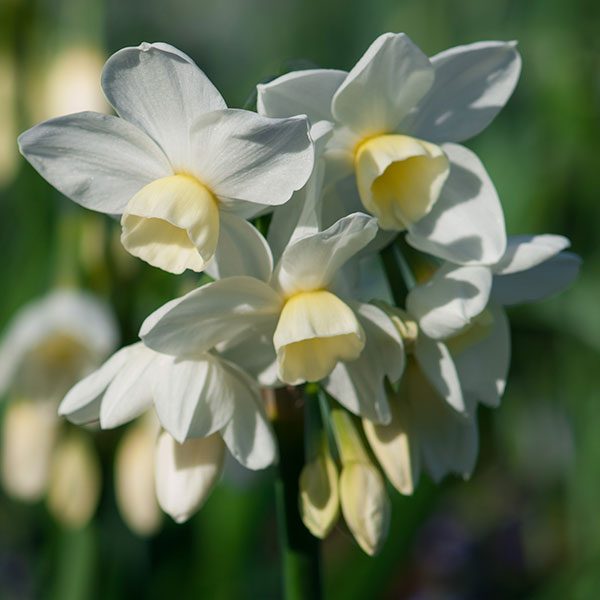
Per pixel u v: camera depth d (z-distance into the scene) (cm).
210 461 38
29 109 53
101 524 49
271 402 38
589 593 52
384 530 38
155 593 52
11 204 57
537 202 57
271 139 36
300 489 38
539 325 57
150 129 37
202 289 36
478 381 39
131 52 36
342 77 37
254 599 54
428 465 39
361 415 38
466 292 37
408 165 38
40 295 52
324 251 37
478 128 39
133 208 37
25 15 53
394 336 37
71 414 38
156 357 38
